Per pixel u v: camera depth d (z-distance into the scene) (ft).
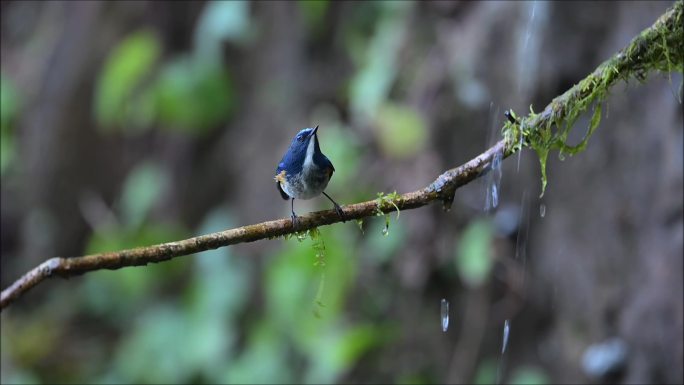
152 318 46.21
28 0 60.85
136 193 51.39
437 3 35.91
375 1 40.32
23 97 57.57
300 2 43.47
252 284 42.83
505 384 32.78
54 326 53.93
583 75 30.68
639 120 28.55
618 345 28.60
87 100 55.21
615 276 29.14
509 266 32.50
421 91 35.14
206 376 42.63
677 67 16.55
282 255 37.60
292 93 43.80
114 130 54.08
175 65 44.83
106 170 55.42
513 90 31.89
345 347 34.78
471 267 32.19
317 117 41.91
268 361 38.78
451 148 34.04
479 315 33.47
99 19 54.13
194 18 49.80
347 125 40.73
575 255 30.76
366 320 35.83
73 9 56.65
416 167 34.58
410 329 35.19
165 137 51.90
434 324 34.60
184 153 50.21
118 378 45.57
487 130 32.96
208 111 45.68
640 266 28.22
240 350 42.60
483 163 16.57
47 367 52.13
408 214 34.99
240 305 42.70
